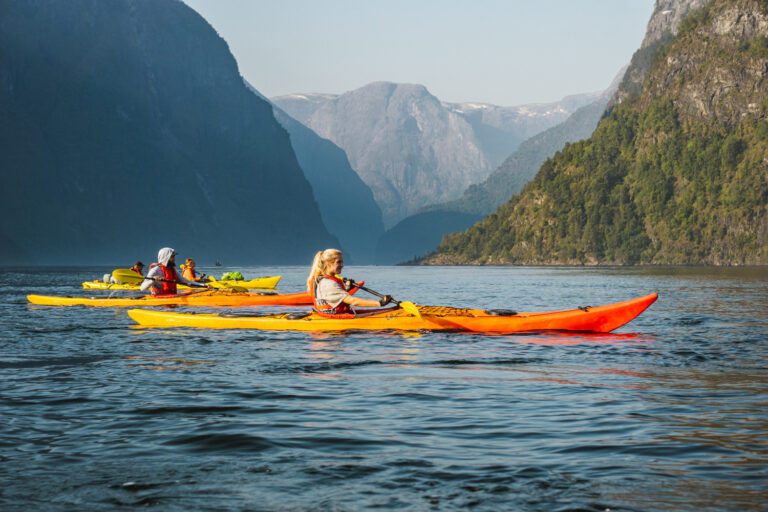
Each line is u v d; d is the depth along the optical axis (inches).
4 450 271.4
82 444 279.7
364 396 373.7
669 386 400.5
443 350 553.6
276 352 542.6
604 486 228.2
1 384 409.1
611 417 321.7
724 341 622.8
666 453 263.3
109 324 767.7
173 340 618.8
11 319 837.2
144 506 213.9
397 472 244.2
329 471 245.4
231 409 342.3
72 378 429.1
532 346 577.0
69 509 211.6
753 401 356.2
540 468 247.8
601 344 590.6
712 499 215.5
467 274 4621.1
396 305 696.4
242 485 231.9
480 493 223.3
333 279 679.1
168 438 288.2
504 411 336.8
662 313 997.8
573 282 2753.4
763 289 1913.1
